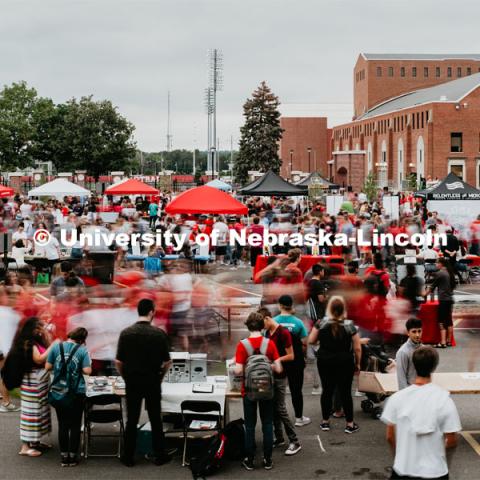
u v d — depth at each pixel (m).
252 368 8.95
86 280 18.88
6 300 11.85
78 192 36.06
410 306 14.98
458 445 9.73
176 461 9.37
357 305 13.70
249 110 96.44
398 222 27.42
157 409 9.22
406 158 94.44
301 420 10.55
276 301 14.15
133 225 27.38
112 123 84.00
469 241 27.88
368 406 11.07
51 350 9.19
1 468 9.05
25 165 86.00
